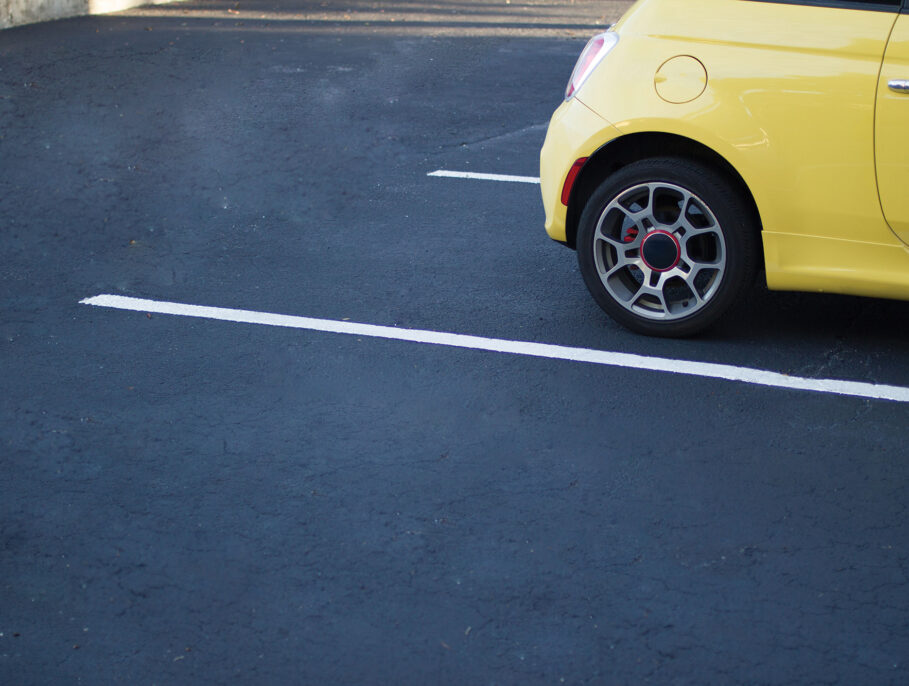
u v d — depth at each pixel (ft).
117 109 30.25
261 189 24.40
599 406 14.97
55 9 42.75
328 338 17.10
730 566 11.71
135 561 11.84
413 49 37.78
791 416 14.73
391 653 10.50
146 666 10.35
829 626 10.82
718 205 16.03
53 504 12.85
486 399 15.16
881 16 15.08
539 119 29.71
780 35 15.46
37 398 15.30
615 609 11.06
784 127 15.42
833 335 17.13
